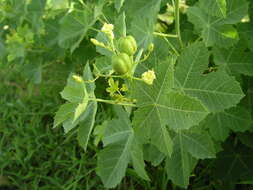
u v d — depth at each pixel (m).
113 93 0.42
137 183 0.69
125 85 0.41
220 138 0.53
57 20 0.72
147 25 0.46
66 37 0.64
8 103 0.85
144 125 0.36
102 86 0.69
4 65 0.86
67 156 0.74
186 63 0.40
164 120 0.35
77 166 0.73
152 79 0.34
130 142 0.45
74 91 0.36
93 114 0.39
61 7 0.68
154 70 0.38
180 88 0.41
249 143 0.59
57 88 0.85
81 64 0.71
